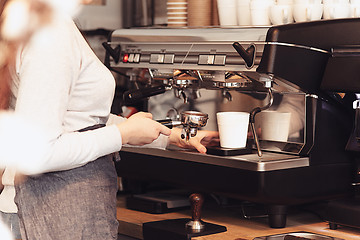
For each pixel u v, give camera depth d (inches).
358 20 69.3
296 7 73.9
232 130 71.7
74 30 52.0
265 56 65.7
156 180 81.0
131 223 75.2
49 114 47.0
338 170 72.4
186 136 69.2
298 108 70.4
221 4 84.3
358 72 65.1
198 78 78.3
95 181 54.1
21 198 51.8
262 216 76.9
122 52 86.2
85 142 49.8
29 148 46.7
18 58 48.8
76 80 50.7
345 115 72.1
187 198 84.7
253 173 66.1
